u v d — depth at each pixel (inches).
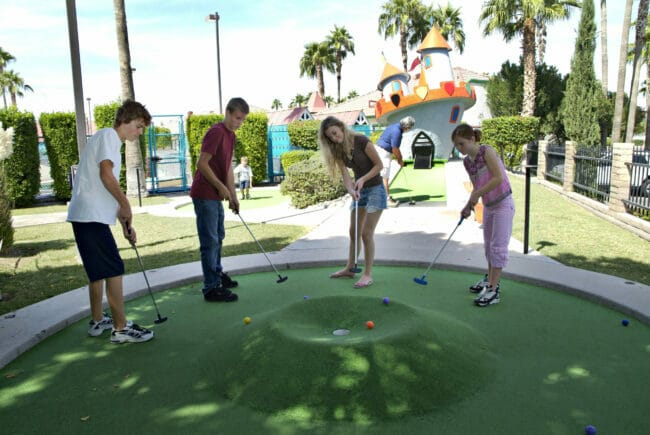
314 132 796.6
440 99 690.8
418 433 89.6
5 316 151.2
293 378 102.5
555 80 1017.5
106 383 112.9
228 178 168.7
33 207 520.1
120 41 546.6
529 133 829.2
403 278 189.3
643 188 295.1
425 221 312.0
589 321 143.5
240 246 257.0
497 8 892.6
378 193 174.1
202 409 100.4
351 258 190.5
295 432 91.4
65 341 137.9
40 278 207.2
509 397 101.3
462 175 572.4
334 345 106.1
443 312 150.8
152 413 99.6
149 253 252.4
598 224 305.6
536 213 351.3
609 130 1118.4
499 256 151.0
